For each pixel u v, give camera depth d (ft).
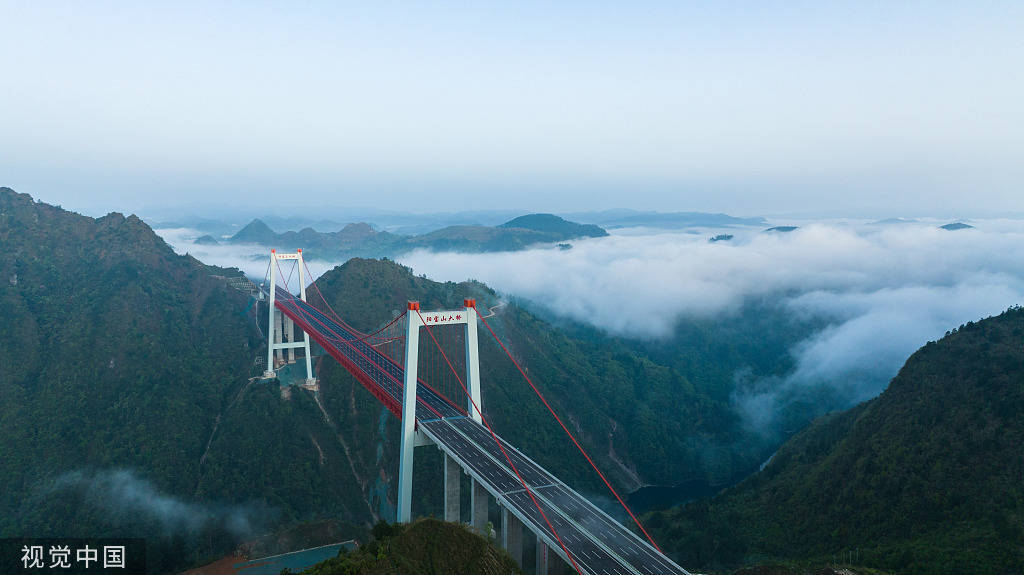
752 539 354.54
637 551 193.36
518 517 215.10
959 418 342.64
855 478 350.23
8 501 389.19
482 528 252.01
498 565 189.47
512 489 234.79
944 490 303.07
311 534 338.75
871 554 278.05
